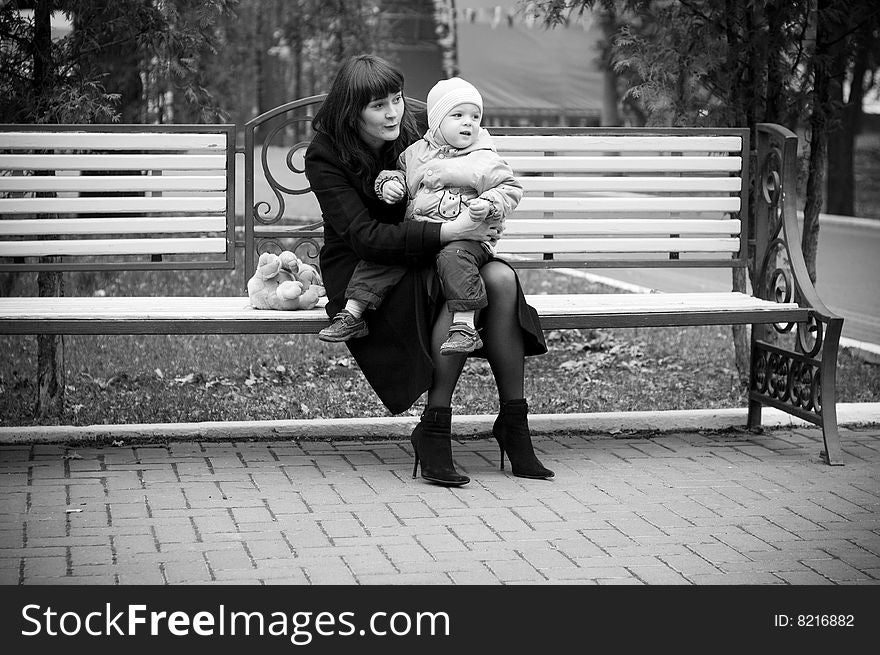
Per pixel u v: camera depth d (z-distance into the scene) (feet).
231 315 19.04
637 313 20.16
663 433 22.36
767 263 22.72
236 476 18.71
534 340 18.99
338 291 19.07
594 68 80.02
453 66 79.77
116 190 21.31
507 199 18.35
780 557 15.48
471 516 16.93
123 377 26.23
